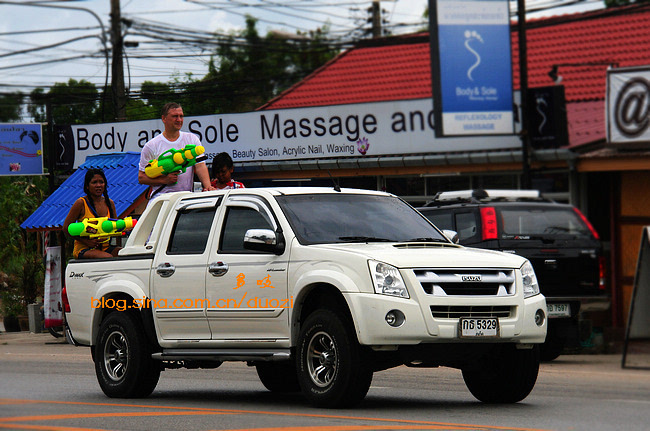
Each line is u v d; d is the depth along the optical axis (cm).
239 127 3872
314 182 3484
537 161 2316
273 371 2077
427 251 1711
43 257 4772
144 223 2127
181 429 1446
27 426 1444
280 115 3662
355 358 1628
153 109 4512
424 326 1611
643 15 4247
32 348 3522
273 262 1778
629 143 2486
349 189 1975
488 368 1798
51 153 4125
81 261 2166
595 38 4172
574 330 2280
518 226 2572
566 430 1156
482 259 1706
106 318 2045
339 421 1513
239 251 1853
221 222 1906
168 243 1989
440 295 1631
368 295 1611
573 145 2453
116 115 4141
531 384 1762
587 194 2578
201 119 3938
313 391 1681
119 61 4109
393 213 1938
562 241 2552
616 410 1045
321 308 1686
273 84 5266
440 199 2783
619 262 2572
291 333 1745
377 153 3412
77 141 4144
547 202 2592
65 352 3300
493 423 1481
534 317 1716
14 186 4753
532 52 4197
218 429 1434
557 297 2489
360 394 1644
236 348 1847
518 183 2673
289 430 1402
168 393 2083
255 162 3828
